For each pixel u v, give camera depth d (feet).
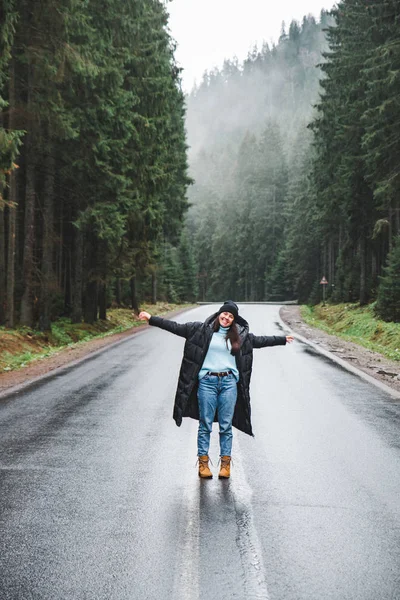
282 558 13.12
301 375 43.06
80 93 68.80
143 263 106.63
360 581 12.12
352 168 108.78
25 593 11.50
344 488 18.08
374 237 101.76
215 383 18.94
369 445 23.31
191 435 24.45
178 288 285.43
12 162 47.39
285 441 23.85
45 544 13.73
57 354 57.41
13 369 46.24
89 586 11.79
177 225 142.00
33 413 28.50
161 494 17.30
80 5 59.62
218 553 13.33
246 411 19.43
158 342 69.77
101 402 31.48
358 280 133.18
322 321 122.62
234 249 392.68
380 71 78.48
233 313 18.95
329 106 127.34
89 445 22.63
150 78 88.69
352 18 113.91
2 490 17.48
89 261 92.84
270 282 320.29
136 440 23.48
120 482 18.33
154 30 91.66
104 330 92.27
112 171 78.02
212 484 18.31
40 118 63.98
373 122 85.35
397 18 78.07
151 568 12.57
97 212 74.08
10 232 65.82
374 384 39.52
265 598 11.40
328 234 169.27
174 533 14.42
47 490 17.52
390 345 69.26
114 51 75.77
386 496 17.40
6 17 47.73
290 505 16.53
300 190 249.34
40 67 59.36
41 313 71.72
